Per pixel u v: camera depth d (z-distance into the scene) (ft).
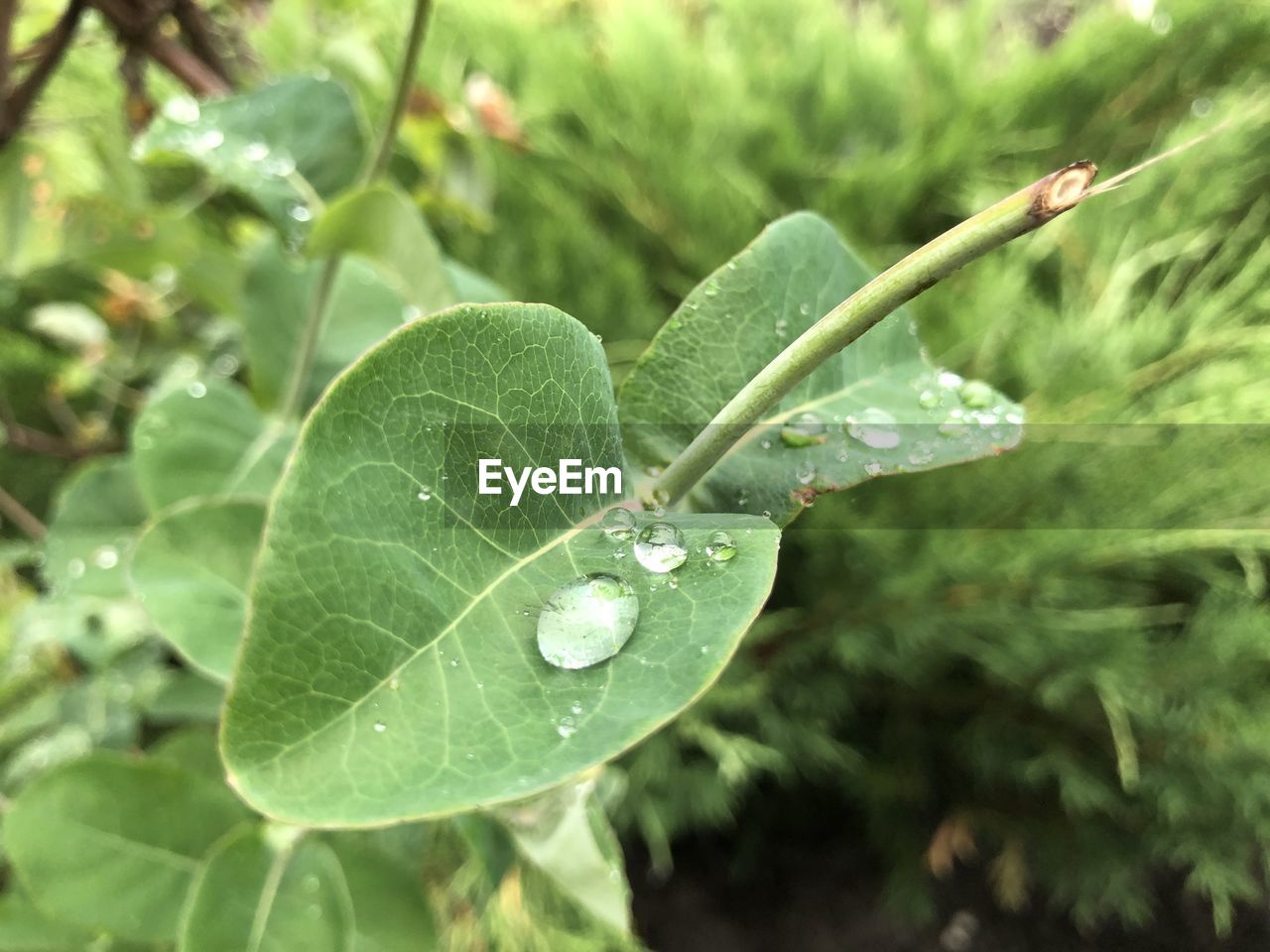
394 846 0.74
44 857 0.63
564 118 1.69
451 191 1.14
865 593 1.37
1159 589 1.42
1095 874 1.39
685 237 1.60
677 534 0.32
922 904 1.49
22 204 0.97
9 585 1.30
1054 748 1.39
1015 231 0.25
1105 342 1.28
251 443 0.83
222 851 0.60
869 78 1.70
